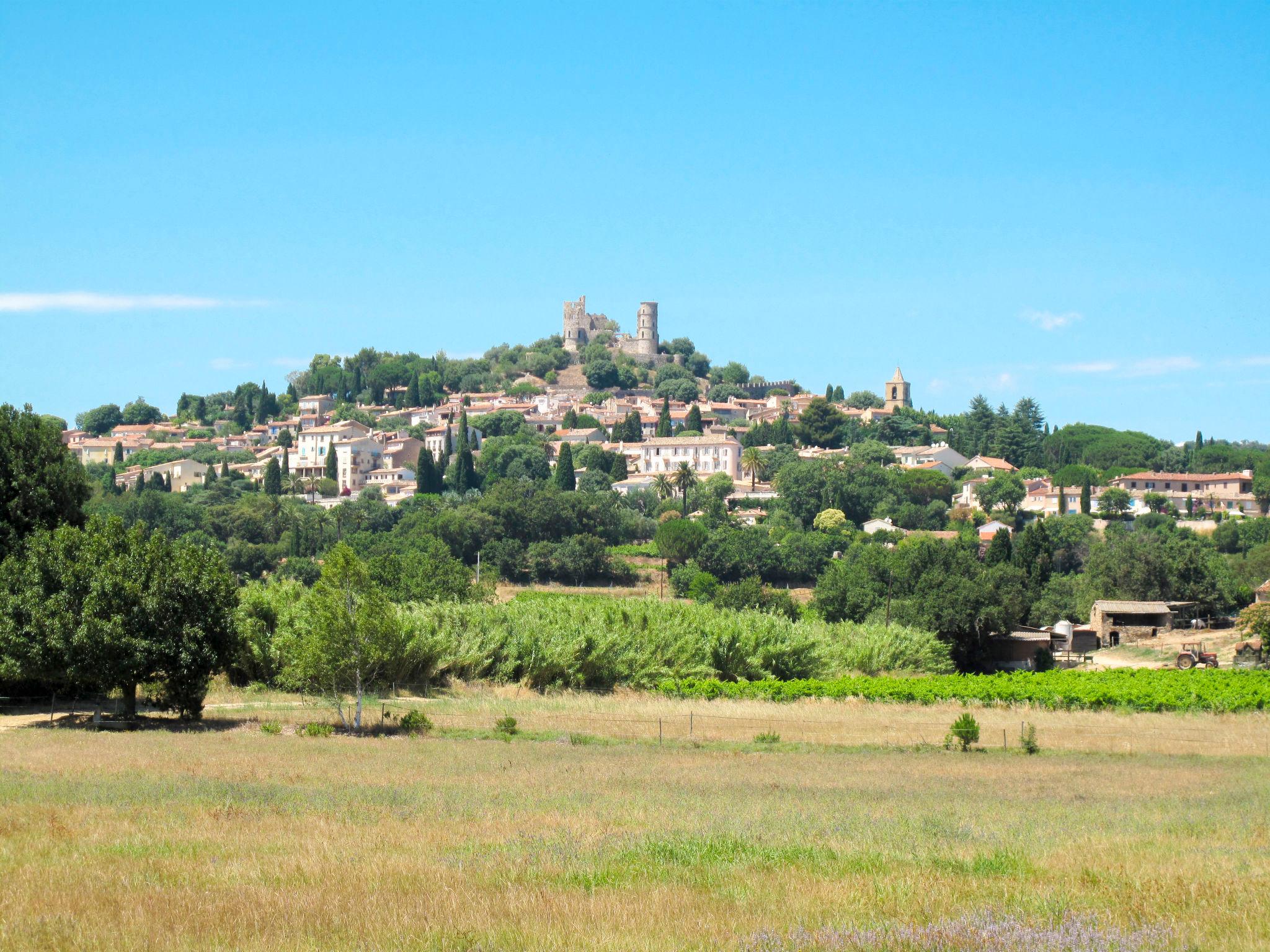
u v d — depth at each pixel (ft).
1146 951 45.60
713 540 547.90
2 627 163.43
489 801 96.63
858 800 103.04
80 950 47.11
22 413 200.13
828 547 557.33
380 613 170.40
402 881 60.03
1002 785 119.75
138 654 163.02
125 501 612.29
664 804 95.76
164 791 97.04
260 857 67.82
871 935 47.32
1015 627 362.94
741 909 53.52
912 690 220.02
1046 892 56.39
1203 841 76.74
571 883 59.77
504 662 235.20
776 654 253.44
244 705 194.80
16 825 78.54
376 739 156.46
